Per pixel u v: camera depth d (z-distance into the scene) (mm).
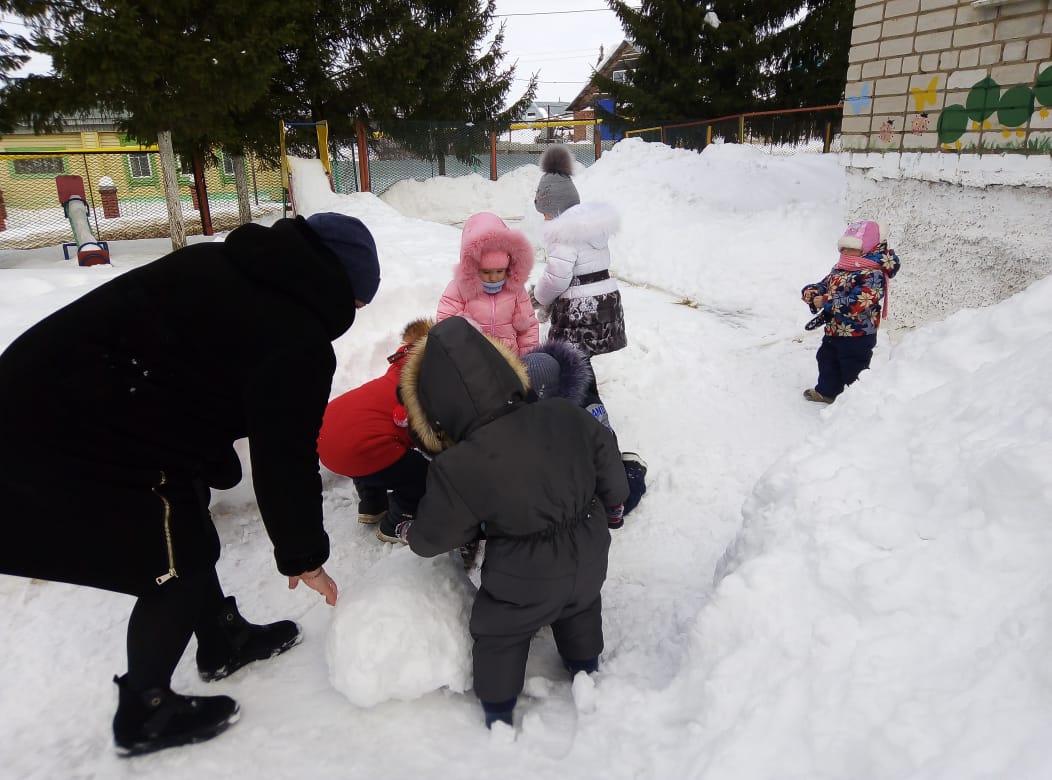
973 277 5398
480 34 19125
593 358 5031
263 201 23688
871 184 6176
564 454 2029
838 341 4324
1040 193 4859
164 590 1893
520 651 2051
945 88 5375
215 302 1750
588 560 2066
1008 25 4871
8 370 1643
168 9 9766
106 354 1688
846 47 21547
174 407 1769
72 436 1666
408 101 17297
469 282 3422
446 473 1927
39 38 9195
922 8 5469
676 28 22906
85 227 12320
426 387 2016
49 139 25641
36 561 1706
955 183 5402
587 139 34938
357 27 17000
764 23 23734
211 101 10375
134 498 1741
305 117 16875
